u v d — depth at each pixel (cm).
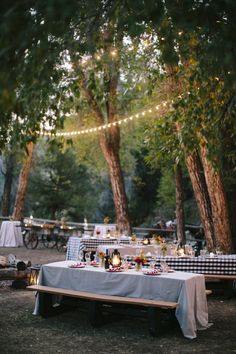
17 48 219
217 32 315
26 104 426
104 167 2427
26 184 1995
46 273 718
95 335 609
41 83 335
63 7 204
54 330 628
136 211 3042
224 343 577
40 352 530
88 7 312
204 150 1059
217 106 647
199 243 1645
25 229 1905
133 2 273
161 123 807
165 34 370
